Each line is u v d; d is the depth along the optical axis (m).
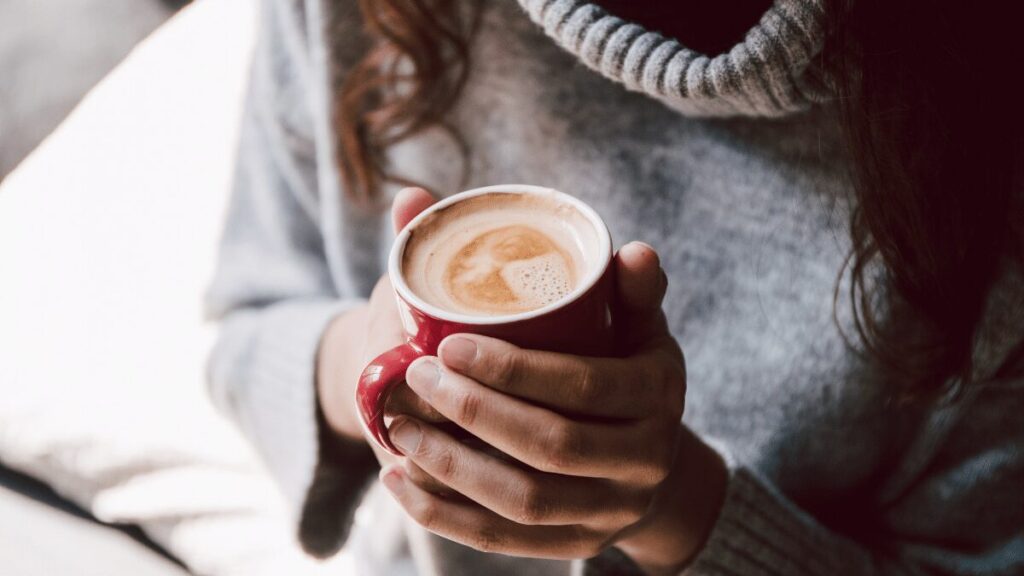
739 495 0.54
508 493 0.42
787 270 0.58
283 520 0.91
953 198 0.49
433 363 0.41
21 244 1.11
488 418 0.40
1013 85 0.48
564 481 0.43
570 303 0.40
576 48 0.51
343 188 0.67
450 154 0.65
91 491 0.98
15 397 1.00
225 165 1.10
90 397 0.99
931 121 0.47
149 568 0.94
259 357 0.65
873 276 0.55
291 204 0.74
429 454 0.42
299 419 0.62
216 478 0.94
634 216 0.61
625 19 0.53
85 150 1.16
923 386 0.56
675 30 0.53
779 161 0.56
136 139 1.15
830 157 0.54
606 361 0.42
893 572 0.60
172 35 1.22
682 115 0.57
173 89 1.17
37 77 1.26
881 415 0.59
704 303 0.61
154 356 1.00
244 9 1.21
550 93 0.60
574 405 0.41
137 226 1.09
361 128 0.65
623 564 0.55
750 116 0.55
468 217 0.45
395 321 0.49
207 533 0.92
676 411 0.44
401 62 0.64
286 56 0.69
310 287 0.73
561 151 0.62
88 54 1.26
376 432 0.42
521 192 0.45
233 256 0.76
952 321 0.52
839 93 0.48
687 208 0.59
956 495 0.59
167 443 0.96
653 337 0.46
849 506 0.64
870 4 0.46
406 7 0.59
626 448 0.42
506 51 0.60
